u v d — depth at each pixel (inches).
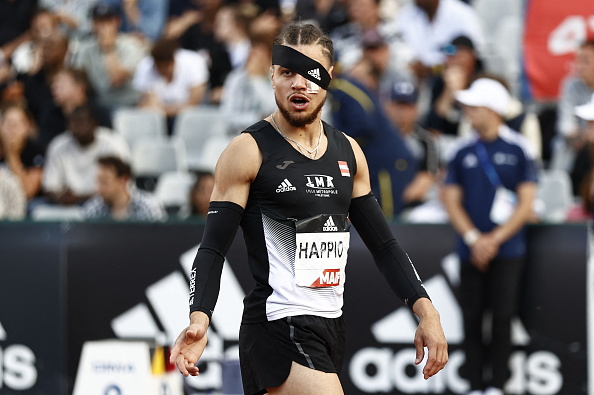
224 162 439.5
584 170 994.7
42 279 772.6
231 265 762.2
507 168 756.6
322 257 441.7
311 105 434.3
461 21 1145.4
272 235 438.9
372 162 855.7
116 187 895.1
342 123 856.9
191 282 427.8
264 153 439.2
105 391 629.6
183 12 1289.4
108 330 768.9
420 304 440.5
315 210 439.2
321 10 1193.4
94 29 1196.5
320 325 441.7
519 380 765.9
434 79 1094.4
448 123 1067.3
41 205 1023.0
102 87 1180.5
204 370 764.0
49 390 772.6
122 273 770.2
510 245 749.9
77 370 768.9
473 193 759.1
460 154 767.7
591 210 895.1
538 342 762.8
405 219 800.3
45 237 772.6
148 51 1227.2
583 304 757.3
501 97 759.1
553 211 976.3
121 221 770.2
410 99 940.6
